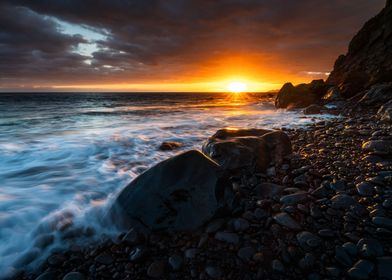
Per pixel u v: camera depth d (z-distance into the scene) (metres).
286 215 3.20
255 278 2.36
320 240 2.73
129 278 2.48
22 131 11.29
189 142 8.86
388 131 7.41
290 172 4.88
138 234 3.10
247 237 2.93
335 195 3.59
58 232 3.21
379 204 3.27
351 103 19.17
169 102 43.84
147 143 8.60
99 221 3.44
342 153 5.81
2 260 2.76
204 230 3.14
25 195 4.25
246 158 4.87
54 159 6.60
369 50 32.88
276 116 17.06
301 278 2.32
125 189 3.68
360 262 2.35
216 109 25.47
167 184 3.49
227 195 3.47
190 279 2.41
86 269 2.62
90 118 17.34
